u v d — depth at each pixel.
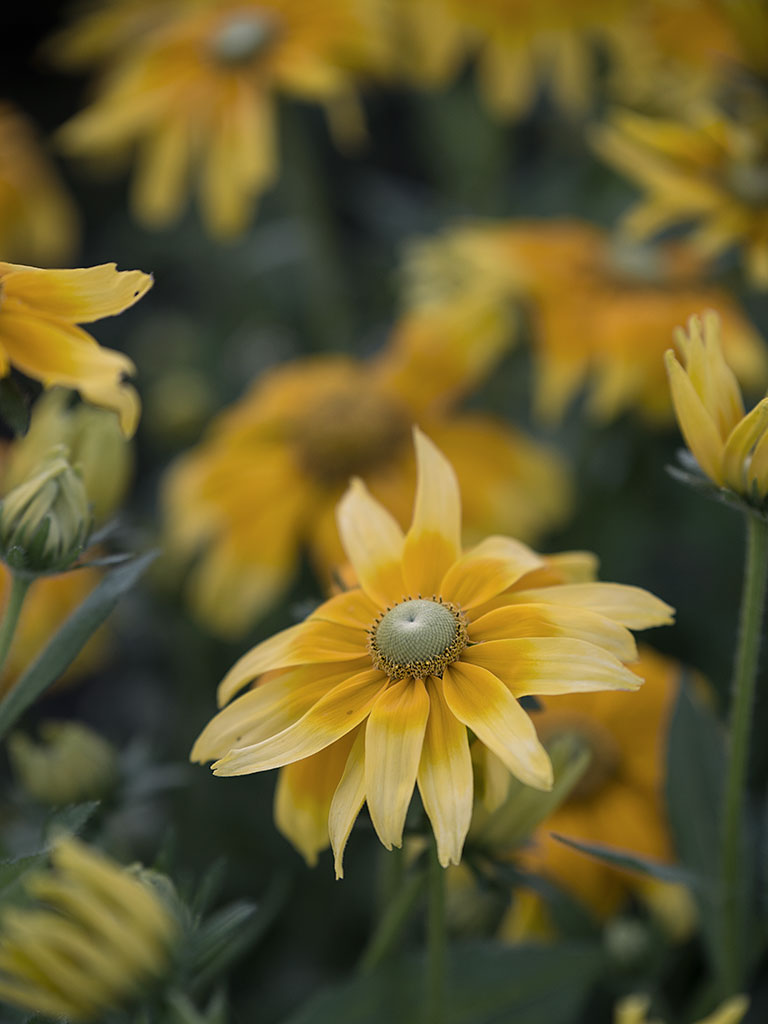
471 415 1.13
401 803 0.67
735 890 0.77
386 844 0.67
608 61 1.30
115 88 1.22
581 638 0.69
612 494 1.13
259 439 1.11
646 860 0.77
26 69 2.16
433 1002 0.72
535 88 1.32
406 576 0.72
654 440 1.12
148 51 1.21
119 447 0.79
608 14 1.22
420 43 1.23
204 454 1.14
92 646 1.09
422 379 1.09
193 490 1.10
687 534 1.18
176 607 1.19
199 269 1.63
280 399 1.11
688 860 0.79
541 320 1.05
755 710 0.98
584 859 0.86
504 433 1.09
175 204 1.18
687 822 0.79
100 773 0.82
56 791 0.81
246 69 1.17
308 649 0.71
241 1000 1.01
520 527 1.05
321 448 1.07
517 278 1.05
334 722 0.69
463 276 1.11
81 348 0.70
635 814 0.88
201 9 1.25
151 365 1.50
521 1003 0.76
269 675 0.74
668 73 1.13
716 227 0.93
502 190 1.39
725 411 0.71
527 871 0.74
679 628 1.13
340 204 1.75
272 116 1.17
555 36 1.22
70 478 0.72
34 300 0.70
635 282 1.05
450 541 0.72
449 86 1.37
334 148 1.76
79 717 1.47
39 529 0.71
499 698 0.68
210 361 1.49
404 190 1.63
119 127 1.19
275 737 0.69
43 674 0.72
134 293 0.70
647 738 0.89
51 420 0.79
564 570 0.73
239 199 1.14
